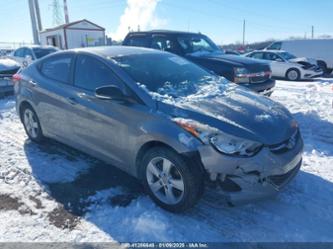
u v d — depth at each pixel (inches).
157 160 125.4
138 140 127.6
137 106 128.6
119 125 134.4
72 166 166.7
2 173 159.3
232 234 113.7
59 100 164.7
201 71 172.2
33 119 195.9
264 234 113.7
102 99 135.9
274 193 117.8
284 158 117.2
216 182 113.8
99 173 158.9
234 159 109.0
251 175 111.8
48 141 203.0
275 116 130.1
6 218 121.7
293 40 770.2
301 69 585.0
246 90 161.2
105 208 128.5
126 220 120.6
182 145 112.5
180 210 121.7
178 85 145.2
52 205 130.6
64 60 170.9
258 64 271.1
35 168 164.6
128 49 169.8
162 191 128.5
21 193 140.1
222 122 114.7
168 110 121.6
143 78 140.3
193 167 115.1
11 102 328.2
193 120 115.1
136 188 144.3
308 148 191.6
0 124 251.8
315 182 149.1
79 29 1123.3
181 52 294.4
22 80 196.2
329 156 180.1
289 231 115.3
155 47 313.7
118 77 140.1
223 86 156.6
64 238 111.0
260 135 114.3
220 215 124.5
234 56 294.0
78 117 154.9
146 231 114.5
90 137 152.3
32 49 539.5
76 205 130.7
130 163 136.6
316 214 125.6
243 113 124.3
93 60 153.6
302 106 300.7
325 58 732.7
